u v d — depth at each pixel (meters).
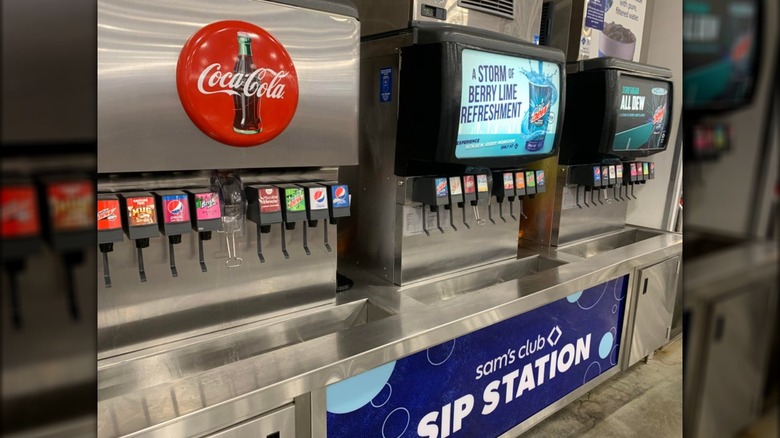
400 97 1.78
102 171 1.14
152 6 1.15
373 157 1.95
